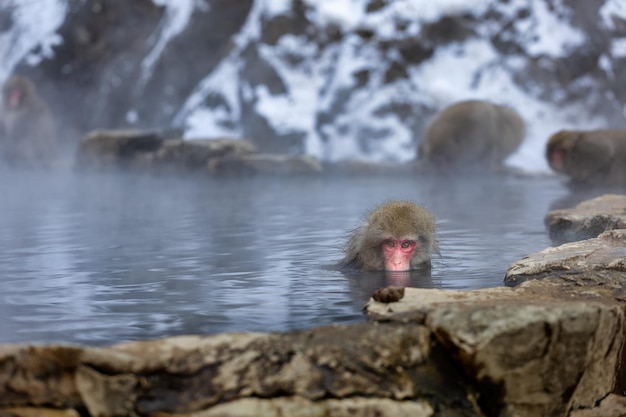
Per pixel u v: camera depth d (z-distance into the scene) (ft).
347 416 15.35
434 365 16.39
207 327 20.42
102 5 121.39
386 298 19.62
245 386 15.44
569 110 103.71
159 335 19.77
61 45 122.62
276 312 21.88
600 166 63.26
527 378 16.55
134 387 15.24
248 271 28.84
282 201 55.52
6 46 125.90
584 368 17.38
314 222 43.50
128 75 117.50
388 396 15.72
